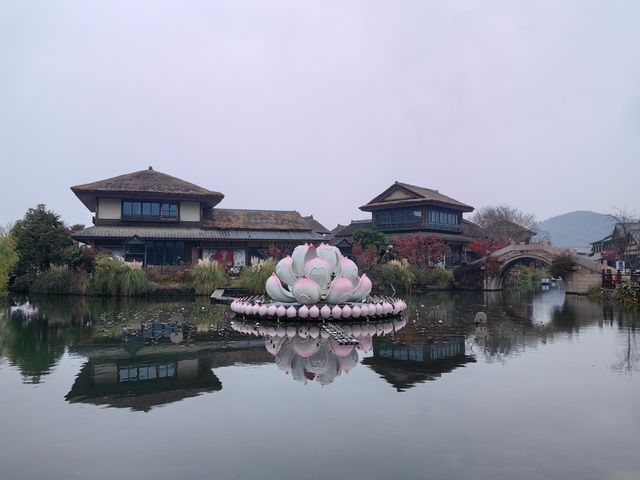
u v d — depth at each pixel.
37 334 16.38
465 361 12.16
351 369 11.29
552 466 6.27
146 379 10.36
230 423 7.74
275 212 51.12
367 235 47.53
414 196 56.75
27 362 12.01
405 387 9.75
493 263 44.16
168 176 46.66
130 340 15.20
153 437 7.19
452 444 6.93
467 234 63.09
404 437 7.18
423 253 47.03
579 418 7.98
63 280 33.78
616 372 11.02
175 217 43.84
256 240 44.19
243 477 5.95
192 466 6.26
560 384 9.98
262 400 8.91
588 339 15.59
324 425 7.64
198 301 30.19
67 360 12.25
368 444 6.93
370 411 8.29
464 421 7.82
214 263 34.47
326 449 6.77
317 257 21.00
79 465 6.29
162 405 8.63
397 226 57.56
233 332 16.91
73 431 7.43
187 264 42.62
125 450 6.74
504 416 8.05
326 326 18.20
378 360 12.28
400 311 22.02
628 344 14.70
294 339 15.45
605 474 6.05
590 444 6.95
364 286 20.83
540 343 14.84
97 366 11.59
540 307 27.53
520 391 9.47
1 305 26.67
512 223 66.38
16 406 8.58
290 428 7.52
